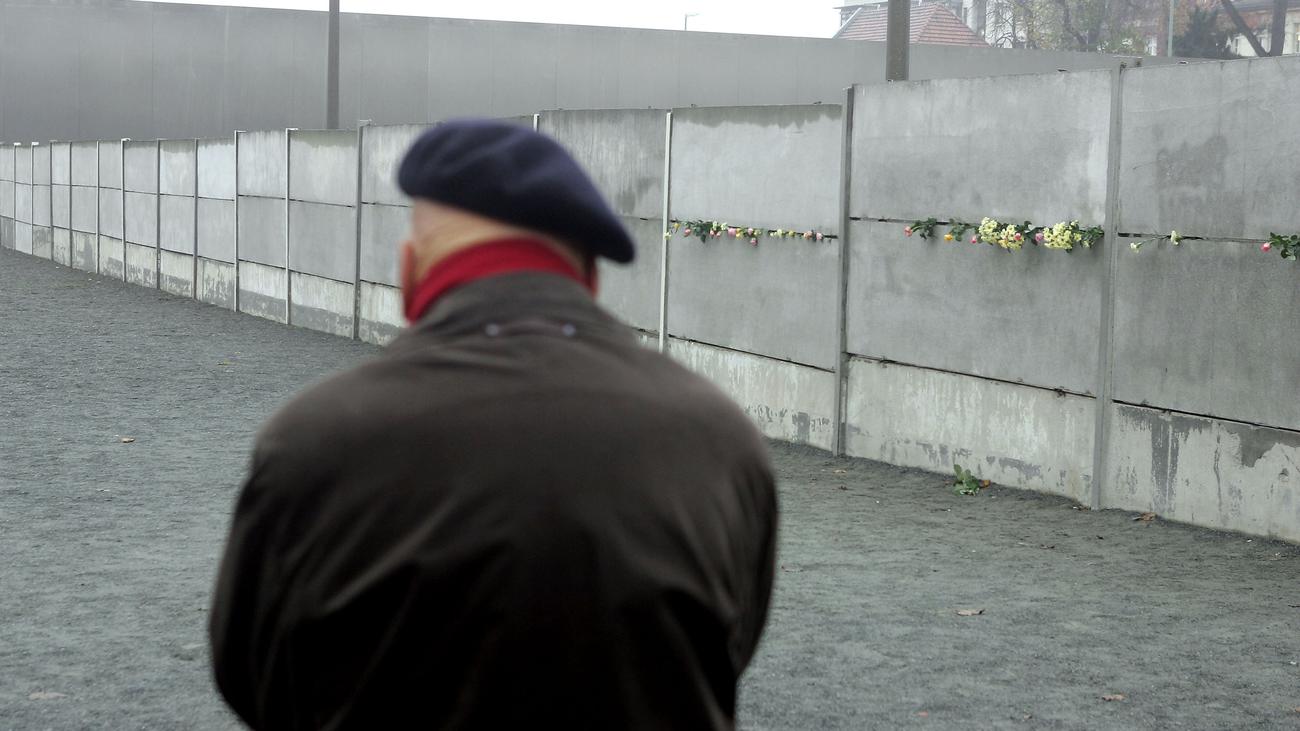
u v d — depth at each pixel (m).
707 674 1.44
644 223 13.24
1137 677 5.34
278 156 21.62
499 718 1.34
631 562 1.36
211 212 24.48
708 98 44.22
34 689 5.20
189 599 6.48
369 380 1.45
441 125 1.56
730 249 12.03
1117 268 8.59
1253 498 7.80
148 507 8.63
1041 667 5.47
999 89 9.34
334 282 19.88
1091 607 6.38
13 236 39.41
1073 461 8.98
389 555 1.37
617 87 43.78
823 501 9.03
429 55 43.00
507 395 1.42
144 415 12.44
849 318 10.77
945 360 9.91
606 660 1.34
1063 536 7.93
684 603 1.39
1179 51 63.09
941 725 4.81
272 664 1.46
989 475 9.62
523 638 1.33
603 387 1.44
